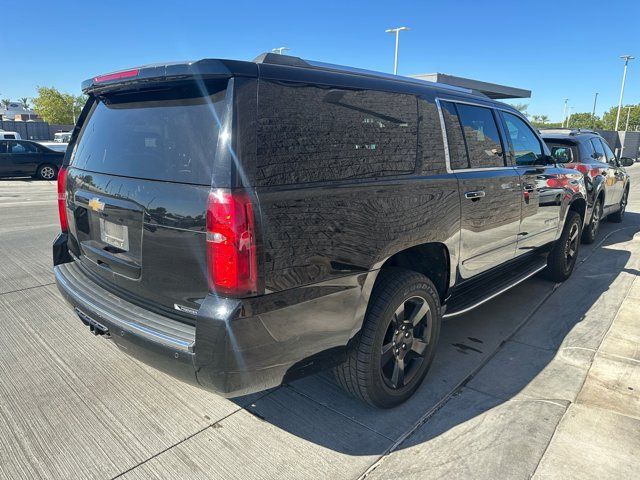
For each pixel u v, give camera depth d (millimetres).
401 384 3121
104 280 2957
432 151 3223
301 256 2344
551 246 5176
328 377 3492
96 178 2852
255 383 2318
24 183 17016
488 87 27812
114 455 2627
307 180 2404
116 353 3742
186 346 2254
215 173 2168
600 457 2643
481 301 3768
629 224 9508
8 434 2783
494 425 2928
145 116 2604
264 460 2607
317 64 2691
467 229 3465
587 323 4449
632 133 40562
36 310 4535
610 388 3338
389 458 2639
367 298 2691
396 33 33250
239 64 2240
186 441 2750
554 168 4914
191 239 2258
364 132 2738
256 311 2201
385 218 2746
